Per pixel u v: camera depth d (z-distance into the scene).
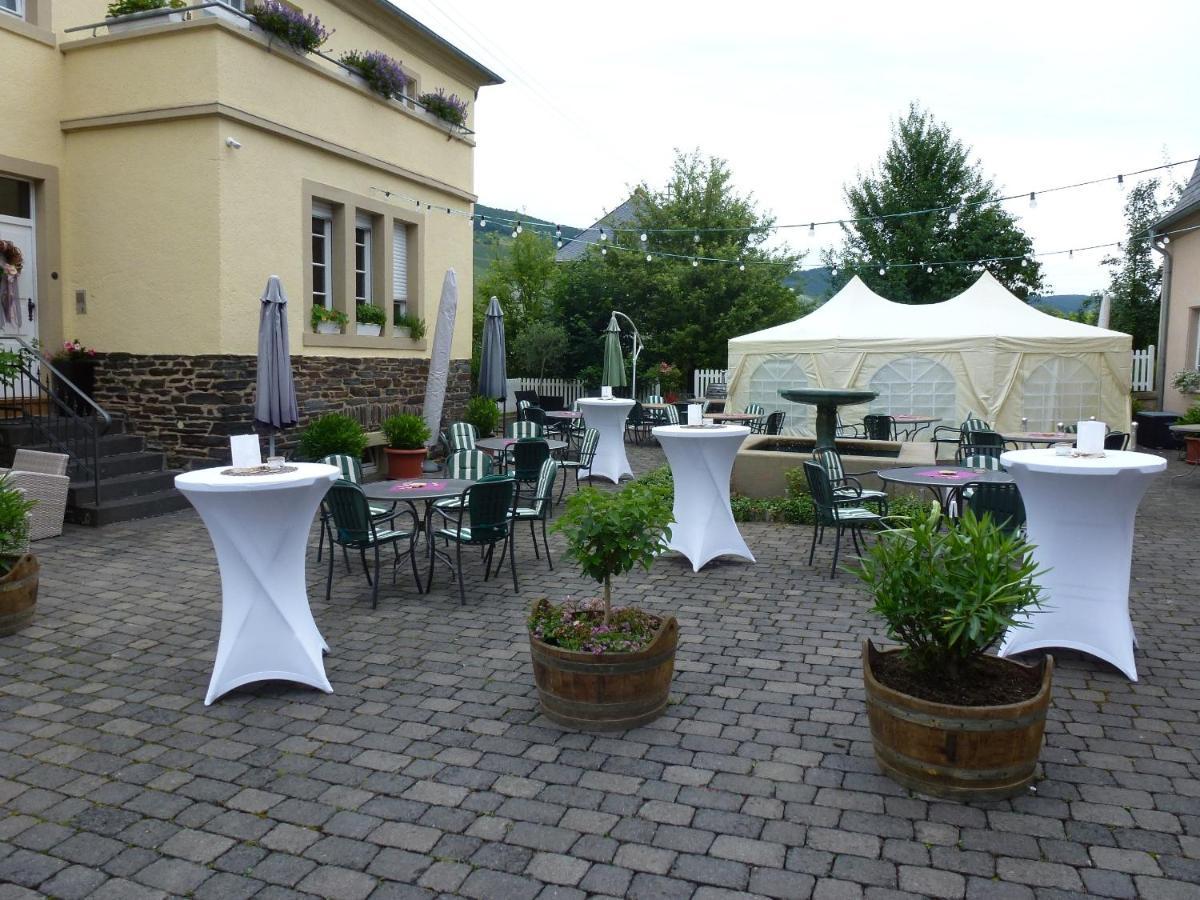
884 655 3.55
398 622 5.21
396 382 11.98
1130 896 2.54
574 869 2.70
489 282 26.92
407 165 11.98
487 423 13.02
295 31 9.40
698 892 2.58
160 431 9.09
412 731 3.69
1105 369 13.56
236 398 9.03
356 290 11.38
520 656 4.61
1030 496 4.38
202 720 3.81
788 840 2.85
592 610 4.04
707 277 22.92
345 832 2.91
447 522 7.00
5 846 2.83
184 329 8.93
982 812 3.01
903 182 24.75
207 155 8.72
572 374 23.39
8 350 8.56
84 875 2.68
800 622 5.19
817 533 7.09
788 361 14.77
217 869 2.71
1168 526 8.15
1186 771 3.31
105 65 9.01
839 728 3.71
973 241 23.77
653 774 3.30
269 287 8.41
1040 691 3.09
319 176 10.27
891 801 3.09
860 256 25.80
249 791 3.18
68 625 5.11
